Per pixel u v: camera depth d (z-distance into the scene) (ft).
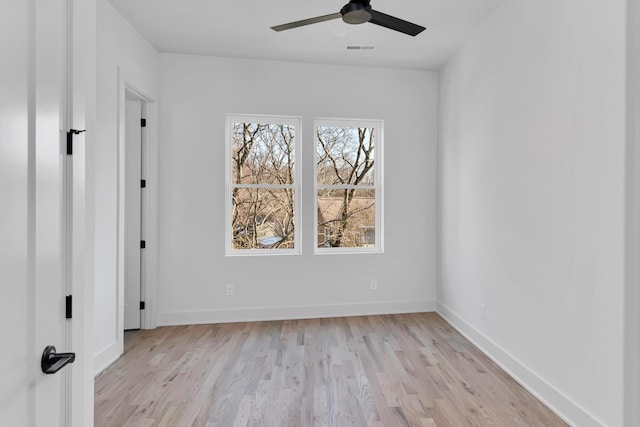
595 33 6.01
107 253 9.00
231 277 12.24
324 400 7.27
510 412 6.88
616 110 5.59
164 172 11.85
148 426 6.42
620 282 5.54
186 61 11.91
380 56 12.02
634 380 5.40
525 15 7.95
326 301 12.76
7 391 2.40
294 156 12.94
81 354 3.66
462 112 11.13
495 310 9.20
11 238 2.44
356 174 13.32
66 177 3.42
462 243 11.13
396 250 13.12
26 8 2.63
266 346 10.06
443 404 7.13
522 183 8.08
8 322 2.41
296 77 12.53
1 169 2.34
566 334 6.69
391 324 11.91
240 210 12.69
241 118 12.58
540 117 7.45
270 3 8.91
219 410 6.92
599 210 5.94
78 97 3.56
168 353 9.61
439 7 9.06
